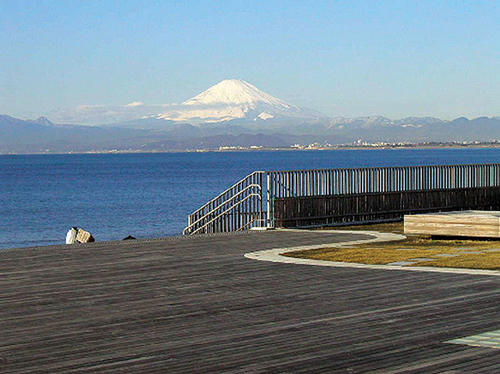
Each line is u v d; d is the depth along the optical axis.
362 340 6.84
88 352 6.51
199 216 21.89
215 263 12.08
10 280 10.42
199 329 7.38
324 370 5.87
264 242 15.13
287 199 18.42
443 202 22.03
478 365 5.95
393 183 20.83
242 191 19.34
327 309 8.30
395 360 6.13
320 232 17.11
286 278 10.49
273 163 147.88
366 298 8.92
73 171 124.31
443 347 6.54
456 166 22.59
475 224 14.90
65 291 9.54
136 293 9.38
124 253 13.41
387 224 19.69
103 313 8.18
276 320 7.76
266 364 6.06
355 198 19.88
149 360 6.23
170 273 11.03
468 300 8.73
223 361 6.17
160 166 148.38
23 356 6.39
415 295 9.08
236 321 7.73
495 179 24.11
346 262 12.08
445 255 12.76
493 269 11.15
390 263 11.90
